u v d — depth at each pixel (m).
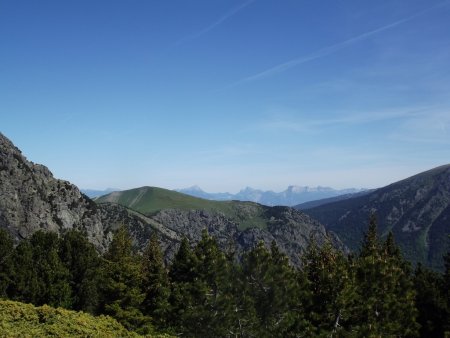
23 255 56.22
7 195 144.25
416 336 46.69
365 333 38.19
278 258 41.47
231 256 47.62
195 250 57.88
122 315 55.53
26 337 29.70
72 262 59.38
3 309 36.03
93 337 32.97
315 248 53.59
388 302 42.84
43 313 36.22
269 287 39.53
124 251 75.25
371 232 66.75
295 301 39.66
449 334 39.09
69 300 56.34
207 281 43.12
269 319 38.91
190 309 42.31
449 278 55.22
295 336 38.69
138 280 60.19
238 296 40.09
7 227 135.75
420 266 65.50
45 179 169.62
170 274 63.97
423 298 52.38
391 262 49.50
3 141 162.12
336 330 38.59
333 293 40.12
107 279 59.09
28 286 54.12
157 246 78.94
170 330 55.34
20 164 159.88
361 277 43.84
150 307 61.66
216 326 39.56
